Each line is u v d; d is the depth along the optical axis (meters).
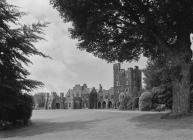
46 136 21.16
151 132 19.61
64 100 152.00
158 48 31.73
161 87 51.75
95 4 26.47
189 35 27.81
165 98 51.25
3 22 27.89
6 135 23.97
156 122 24.70
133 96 89.88
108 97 133.88
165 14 26.58
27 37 28.84
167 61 32.31
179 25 27.36
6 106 27.70
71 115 47.75
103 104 136.12
